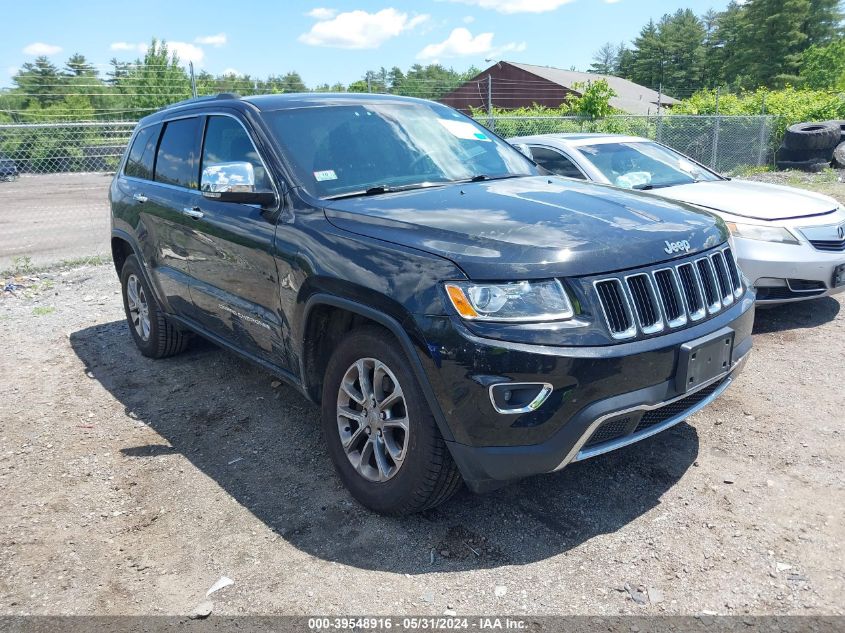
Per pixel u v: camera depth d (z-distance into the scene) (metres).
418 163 3.92
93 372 5.24
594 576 2.71
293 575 2.80
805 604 2.51
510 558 2.85
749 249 5.39
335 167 3.67
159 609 2.64
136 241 5.10
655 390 2.78
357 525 3.13
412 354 2.76
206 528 3.17
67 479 3.66
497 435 2.65
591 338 2.64
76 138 18.94
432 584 2.71
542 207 3.17
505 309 2.61
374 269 2.91
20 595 2.75
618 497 3.26
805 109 20.38
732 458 3.57
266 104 4.02
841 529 2.94
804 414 4.04
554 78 42.28
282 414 4.37
